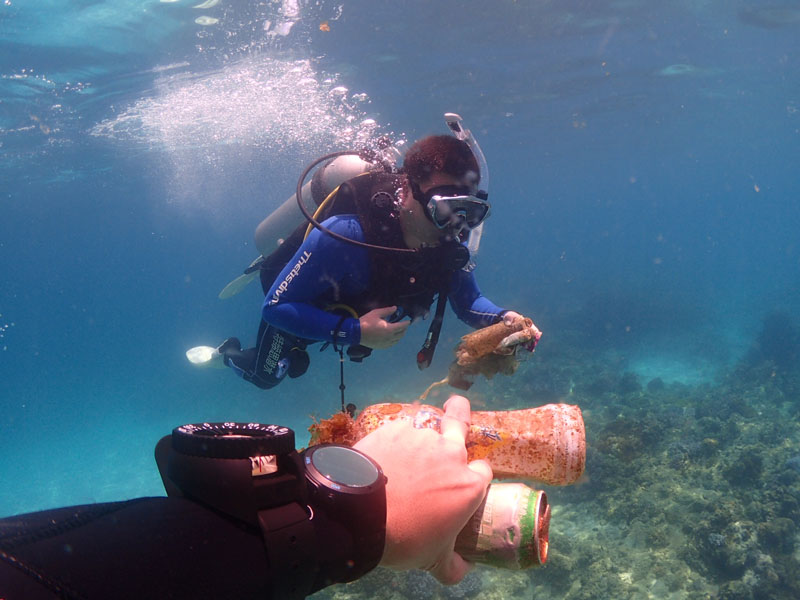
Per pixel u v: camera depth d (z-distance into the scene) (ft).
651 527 33.99
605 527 36.06
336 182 10.21
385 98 69.97
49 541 1.58
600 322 110.11
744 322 114.73
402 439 2.79
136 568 1.60
